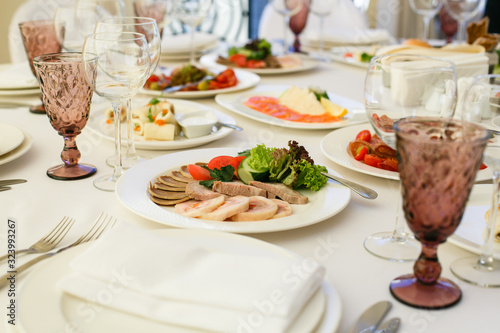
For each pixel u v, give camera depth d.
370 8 4.66
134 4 2.23
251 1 5.16
